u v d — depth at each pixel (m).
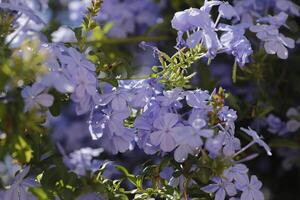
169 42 0.85
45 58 0.58
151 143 0.63
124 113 0.64
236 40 0.67
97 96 0.63
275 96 0.80
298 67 0.80
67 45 0.67
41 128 0.62
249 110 0.75
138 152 0.83
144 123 0.64
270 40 0.70
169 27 0.85
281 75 0.79
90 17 0.67
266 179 0.90
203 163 0.61
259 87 0.76
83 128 0.88
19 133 0.57
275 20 0.72
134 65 0.79
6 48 0.64
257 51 0.75
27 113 0.59
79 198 0.64
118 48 0.86
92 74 0.62
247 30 0.75
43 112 0.60
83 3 0.86
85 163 0.74
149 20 0.88
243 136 0.73
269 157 0.89
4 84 0.56
